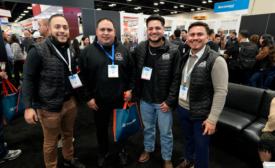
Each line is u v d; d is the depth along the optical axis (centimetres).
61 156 178
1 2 595
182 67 129
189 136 140
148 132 160
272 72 348
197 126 121
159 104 141
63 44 120
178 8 1219
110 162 168
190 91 117
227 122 177
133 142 204
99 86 137
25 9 1288
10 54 380
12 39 414
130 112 147
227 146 184
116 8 1458
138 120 154
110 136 217
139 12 1564
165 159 154
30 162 169
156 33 124
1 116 161
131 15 557
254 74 321
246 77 335
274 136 118
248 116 192
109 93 138
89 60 132
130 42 547
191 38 109
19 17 1734
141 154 176
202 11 1258
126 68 144
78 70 139
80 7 457
